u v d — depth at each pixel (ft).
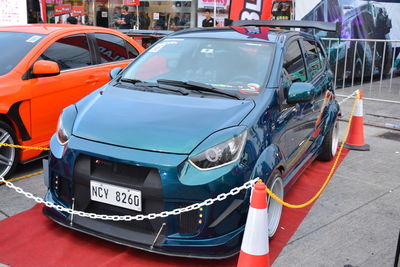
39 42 15.67
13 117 13.85
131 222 9.73
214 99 11.02
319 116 15.49
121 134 9.72
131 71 13.09
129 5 37.68
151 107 10.64
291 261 10.31
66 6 37.04
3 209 12.18
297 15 29.91
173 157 9.10
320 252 10.77
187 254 9.11
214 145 9.32
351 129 20.04
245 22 17.46
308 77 14.55
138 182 9.27
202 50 13.01
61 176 10.20
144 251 10.16
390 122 24.63
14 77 14.24
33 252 10.07
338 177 16.16
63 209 10.09
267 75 11.83
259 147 10.03
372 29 33.63
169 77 12.37
